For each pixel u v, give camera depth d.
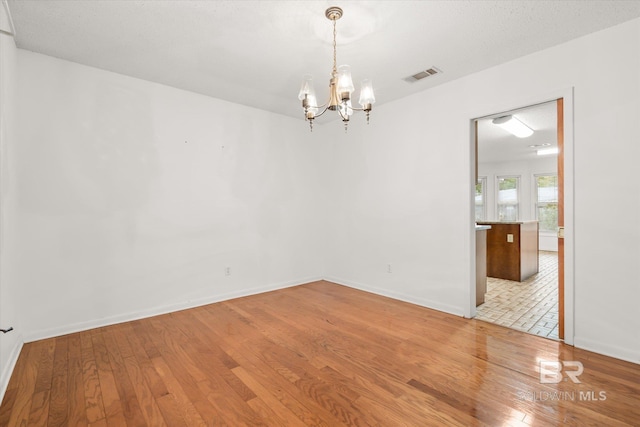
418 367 2.13
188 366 2.17
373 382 1.96
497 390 1.86
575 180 2.42
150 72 3.02
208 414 1.67
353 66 2.87
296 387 1.91
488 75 2.91
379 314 3.22
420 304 3.52
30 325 2.58
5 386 1.91
